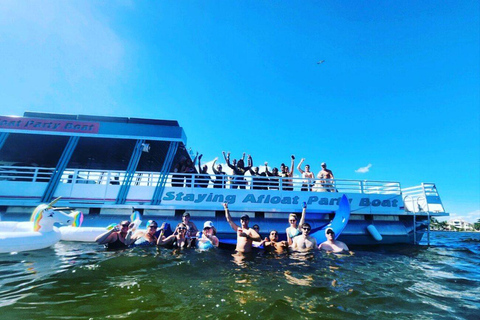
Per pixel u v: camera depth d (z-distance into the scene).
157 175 9.46
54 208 6.74
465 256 7.10
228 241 7.39
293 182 10.35
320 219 9.74
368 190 10.40
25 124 9.30
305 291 3.56
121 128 9.76
